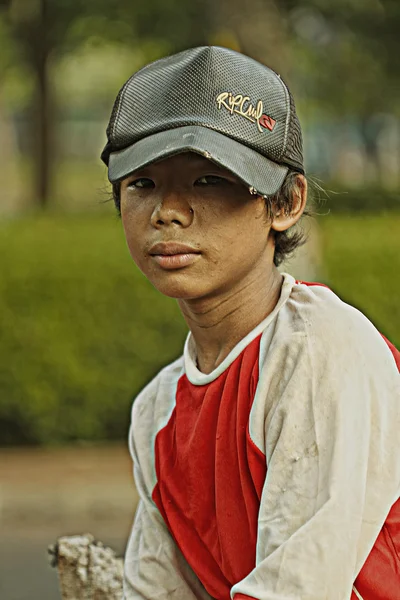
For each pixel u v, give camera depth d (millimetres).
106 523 10016
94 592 3840
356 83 27828
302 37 25562
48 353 11547
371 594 2492
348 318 2553
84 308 11633
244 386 2586
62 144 39969
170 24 23062
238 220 2520
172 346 11633
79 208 23344
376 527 2422
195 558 2723
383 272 12148
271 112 2561
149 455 2869
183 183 2506
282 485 2432
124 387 11555
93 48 26688
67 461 10977
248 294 2641
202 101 2520
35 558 9047
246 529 2584
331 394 2447
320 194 3234
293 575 2344
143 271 2590
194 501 2701
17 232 14117
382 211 18453
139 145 2512
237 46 10898
